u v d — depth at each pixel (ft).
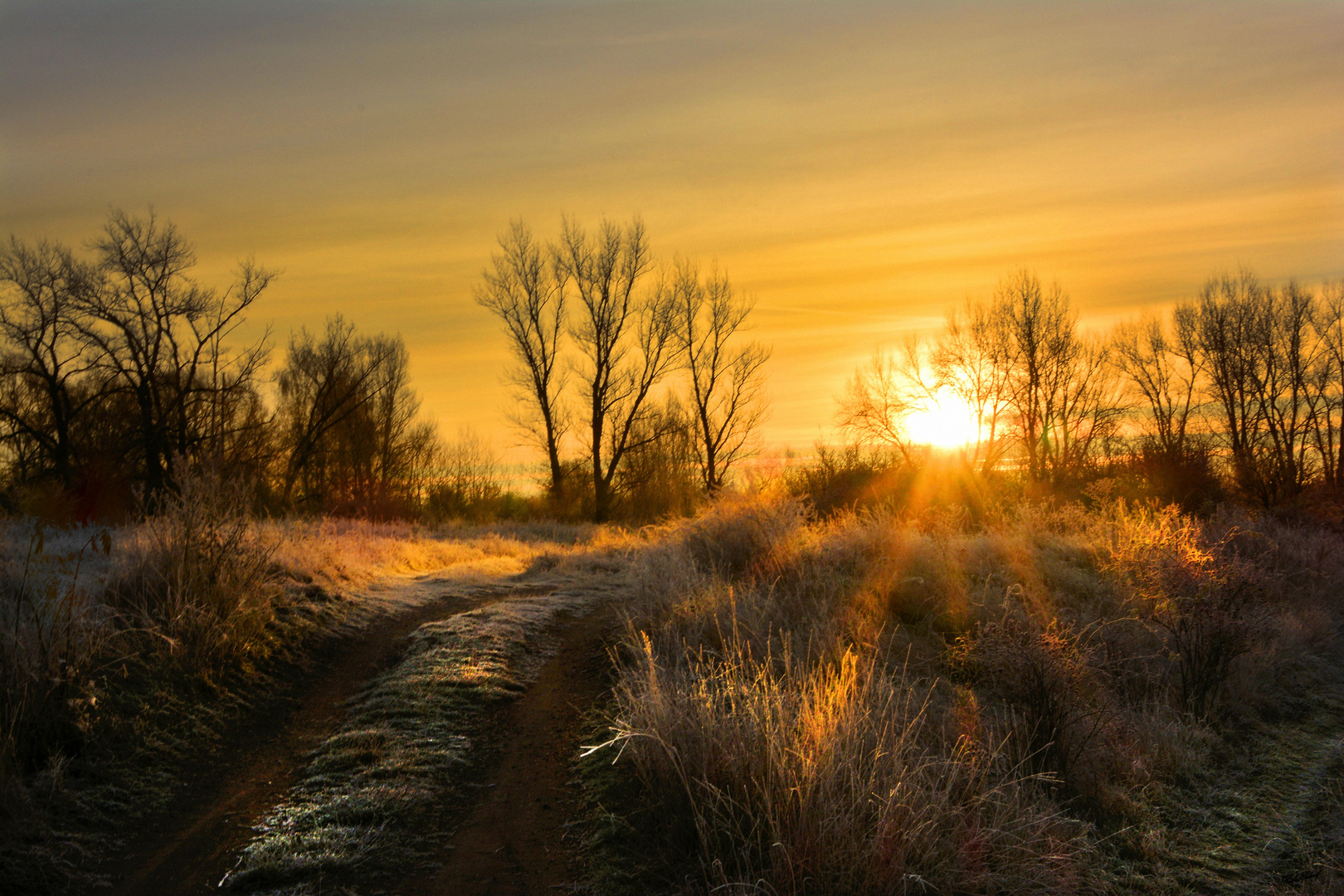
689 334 130.00
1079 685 23.38
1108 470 77.00
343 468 125.39
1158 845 17.12
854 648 25.71
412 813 16.94
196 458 31.73
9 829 14.56
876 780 15.31
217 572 27.35
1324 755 22.40
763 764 16.01
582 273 124.98
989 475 69.87
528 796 18.04
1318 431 114.32
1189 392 131.13
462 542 70.85
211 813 17.02
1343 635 35.35
